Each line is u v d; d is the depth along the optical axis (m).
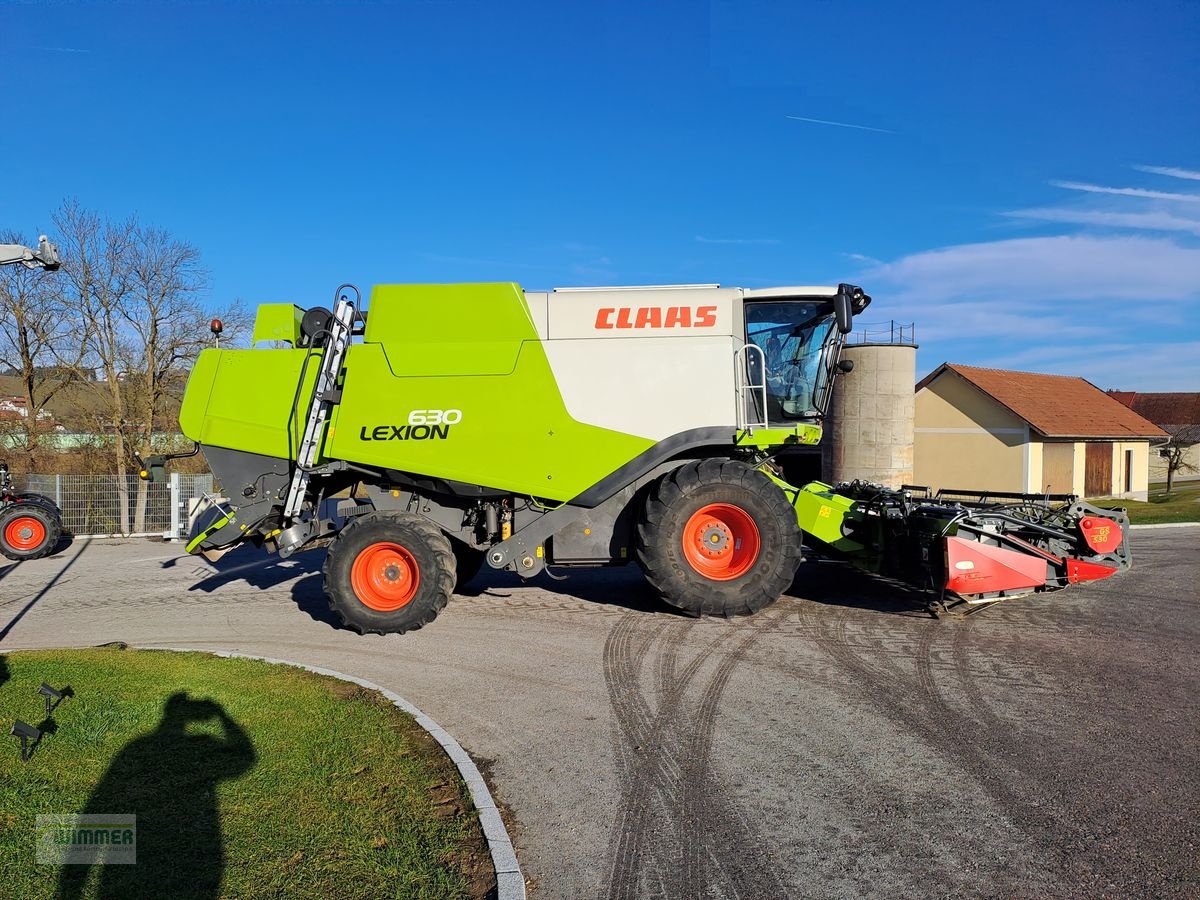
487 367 8.27
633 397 8.23
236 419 8.80
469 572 10.03
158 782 4.43
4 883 3.40
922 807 4.21
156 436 26.22
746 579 8.10
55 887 3.38
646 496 8.38
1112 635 7.49
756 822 4.11
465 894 3.40
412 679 6.61
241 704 5.75
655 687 6.23
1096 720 5.36
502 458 8.24
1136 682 6.12
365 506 9.20
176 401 26.67
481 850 3.76
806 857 3.76
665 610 8.84
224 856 3.65
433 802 4.24
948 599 8.84
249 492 8.82
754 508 8.05
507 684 6.41
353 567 8.05
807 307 8.89
